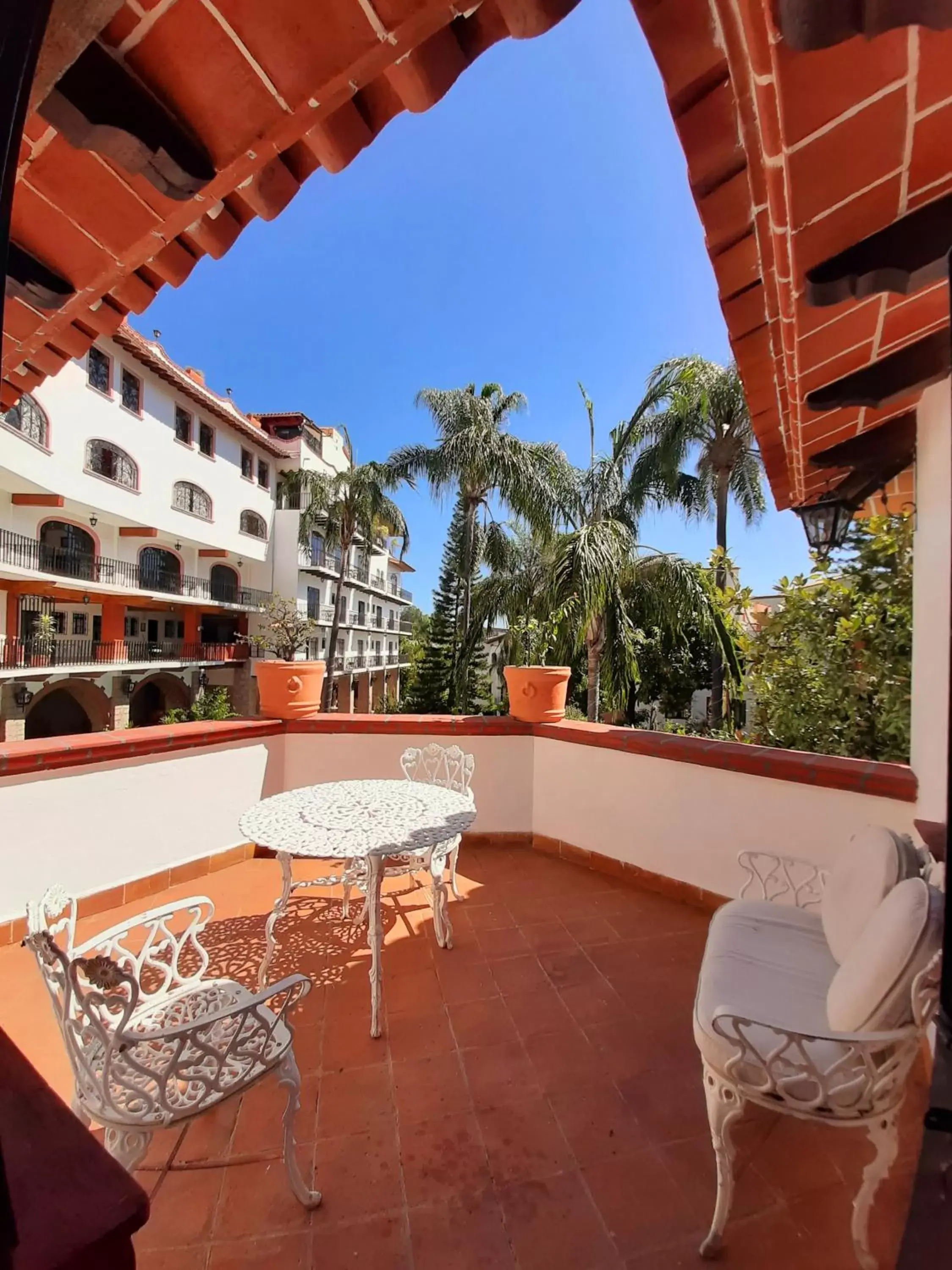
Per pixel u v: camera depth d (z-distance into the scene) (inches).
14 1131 28.3
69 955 52.7
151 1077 49.1
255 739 144.1
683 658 402.6
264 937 107.0
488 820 152.8
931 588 82.9
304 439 882.1
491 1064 74.9
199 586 740.7
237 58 29.0
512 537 435.8
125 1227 25.6
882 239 44.3
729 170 40.3
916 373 64.6
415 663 873.5
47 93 28.0
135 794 119.3
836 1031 51.4
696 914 116.0
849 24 26.2
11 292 42.7
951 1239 34.6
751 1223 54.4
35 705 668.1
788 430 82.9
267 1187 58.0
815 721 137.6
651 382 344.8
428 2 27.6
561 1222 54.6
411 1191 57.6
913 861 59.2
